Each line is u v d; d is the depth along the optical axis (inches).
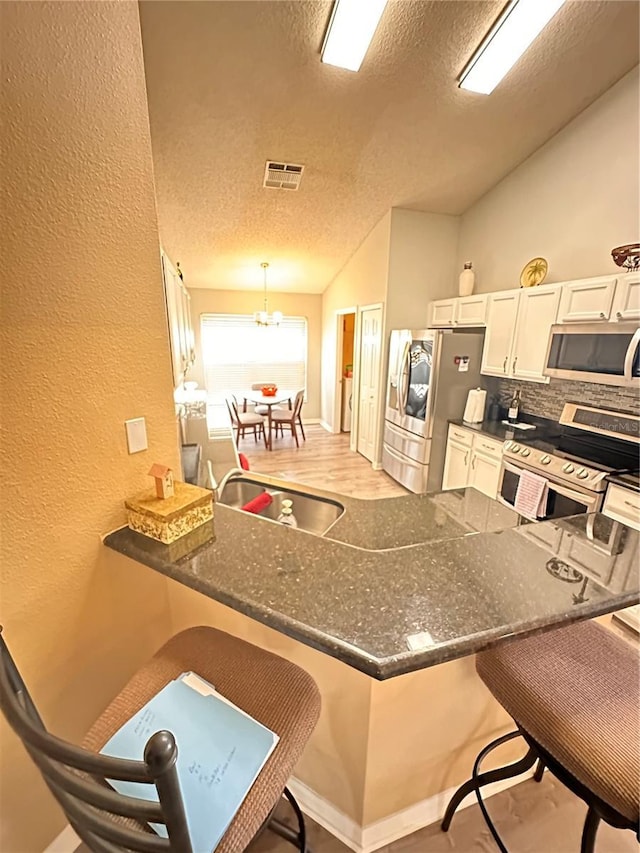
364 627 28.6
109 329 38.6
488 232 152.3
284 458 203.6
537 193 129.4
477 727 46.3
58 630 39.0
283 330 257.0
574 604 31.4
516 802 49.5
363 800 42.7
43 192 31.7
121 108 36.7
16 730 20.3
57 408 35.3
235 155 123.5
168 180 132.2
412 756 43.3
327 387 256.7
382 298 170.6
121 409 41.0
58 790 21.7
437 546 39.6
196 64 91.7
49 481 35.8
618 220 106.2
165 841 18.6
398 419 165.0
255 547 39.2
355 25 81.7
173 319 67.4
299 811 42.0
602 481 84.8
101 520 41.0
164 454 46.6
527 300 117.3
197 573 35.1
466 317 146.6
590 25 87.7
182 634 39.3
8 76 28.4
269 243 180.4
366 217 163.9
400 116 111.1
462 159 131.1
